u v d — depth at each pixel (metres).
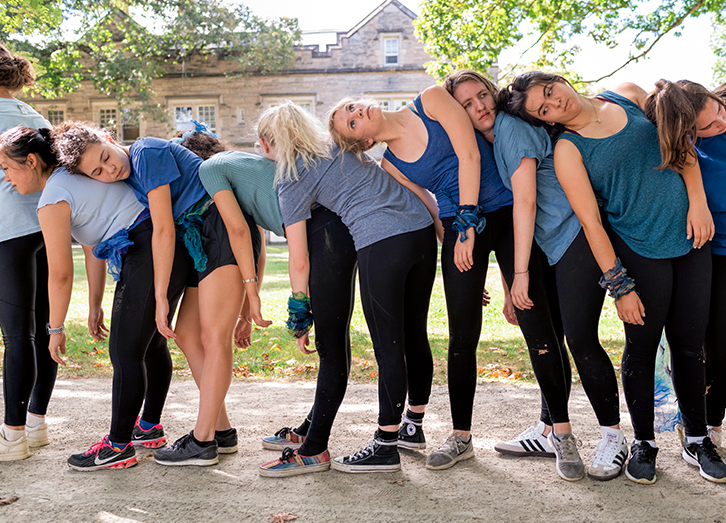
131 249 2.86
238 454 3.10
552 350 2.73
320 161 2.72
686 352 2.63
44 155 2.89
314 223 2.80
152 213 2.77
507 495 2.49
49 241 2.76
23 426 3.01
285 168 2.71
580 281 2.60
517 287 2.60
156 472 2.81
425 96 2.76
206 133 3.35
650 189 2.50
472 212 2.61
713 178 2.71
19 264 2.97
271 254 20.42
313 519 2.30
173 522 2.29
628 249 2.57
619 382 4.71
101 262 3.20
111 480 2.71
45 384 3.22
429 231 2.83
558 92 2.48
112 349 2.84
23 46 21.81
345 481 2.68
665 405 3.13
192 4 26.89
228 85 28.52
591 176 2.53
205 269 2.87
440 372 5.14
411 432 3.11
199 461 2.88
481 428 3.50
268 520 2.29
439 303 9.50
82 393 4.49
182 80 28.53
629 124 2.51
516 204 2.60
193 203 2.88
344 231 2.78
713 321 2.78
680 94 2.43
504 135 2.61
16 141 2.82
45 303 3.19
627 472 2.62
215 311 2.88
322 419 2.79
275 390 4.65
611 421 2.68
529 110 2.55
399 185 2.85
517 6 11.13
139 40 26.47
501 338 6.70
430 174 2.78
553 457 2.94
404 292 2.80
